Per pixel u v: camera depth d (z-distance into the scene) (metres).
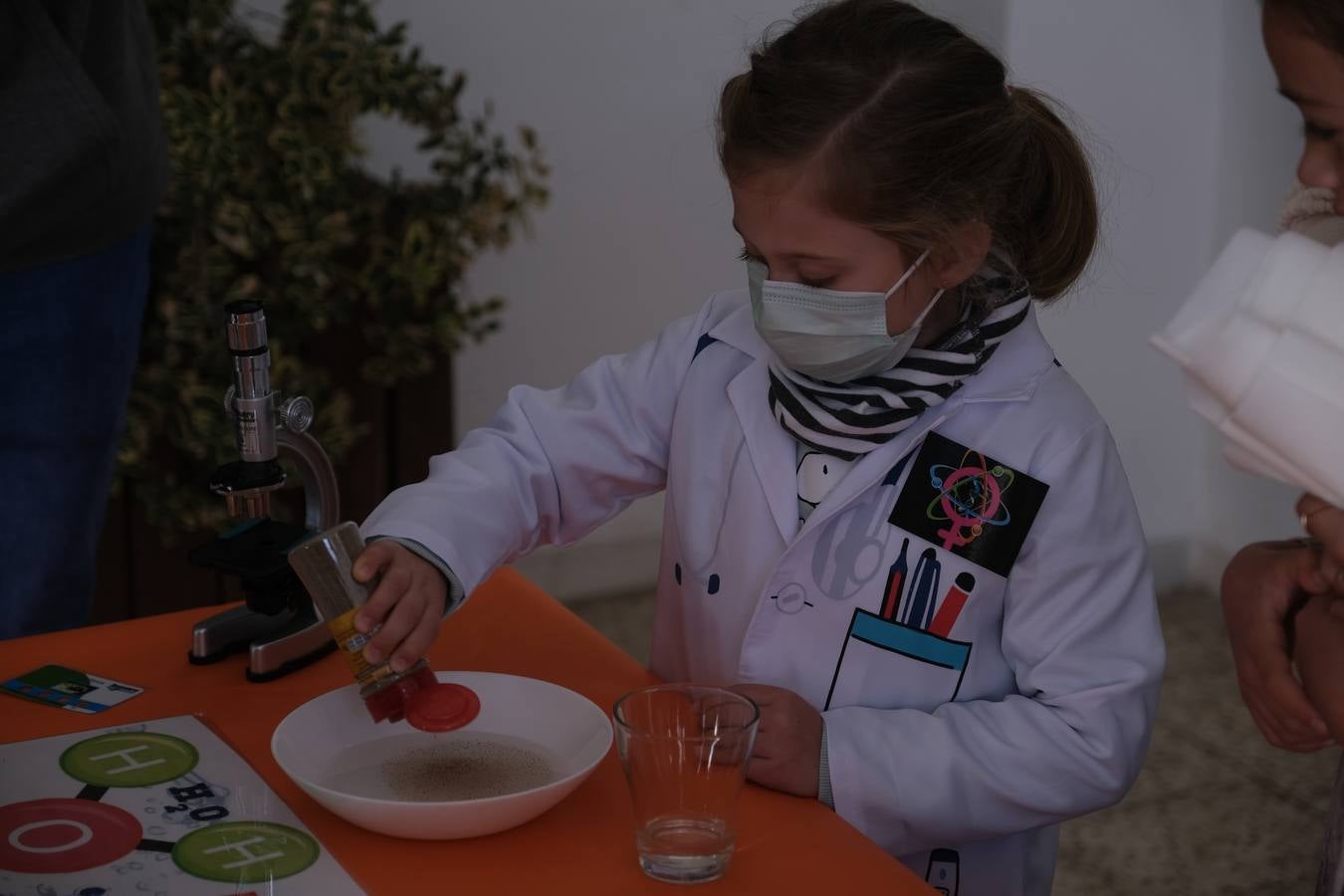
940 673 1.19
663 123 3.36
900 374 1.19
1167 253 3.38
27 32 1.69
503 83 3.20
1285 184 3.13
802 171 1.07
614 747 1.09
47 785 0.99
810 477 1.24
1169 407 3.52
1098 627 1.15
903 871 0.94
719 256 3.50
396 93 2.49
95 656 1.25
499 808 0.93
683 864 0.91
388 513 1.20
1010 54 3.10
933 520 1.19
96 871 0.88
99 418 1.95
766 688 1.11
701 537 1.31
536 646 1.30
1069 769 1.10
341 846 0.93
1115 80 3.21
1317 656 0.98
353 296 2.57
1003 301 1.22
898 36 1.12
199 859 0.90
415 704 1.04
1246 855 2.42
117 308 1.94
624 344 3.47
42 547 1.91
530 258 3.31
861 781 1.07
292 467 2.54
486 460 1.31
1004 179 1.14
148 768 1.03
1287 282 0.77
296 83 2.41
